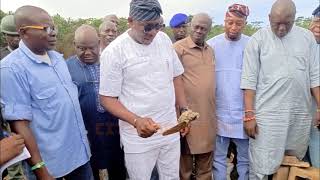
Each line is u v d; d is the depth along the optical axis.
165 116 2.90
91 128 3.31
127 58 2.71
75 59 3.32
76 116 2.65
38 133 2.45
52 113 2.48
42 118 2.46
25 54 2.42
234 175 4.19
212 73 3.66
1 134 2.02
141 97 2.79
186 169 3.85
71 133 2.60
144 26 2.64
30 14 2.36
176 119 3.02
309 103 3.48
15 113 2.30
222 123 3.78
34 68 2.43
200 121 3.63
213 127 3.73
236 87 3.68
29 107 2.38
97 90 3.27
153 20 2.63
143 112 2.81
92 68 3.28
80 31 3.22
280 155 3.47
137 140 2.86
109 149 3.41
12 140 1.96
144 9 2.61
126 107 2.82
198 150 3.68
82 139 2.71
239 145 3.83
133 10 2.66
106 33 4.48
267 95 3.42
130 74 2.75
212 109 3.69
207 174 3.89
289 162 3.51
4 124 2.21
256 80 3.50
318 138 3.61
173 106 2.97
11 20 3.45
